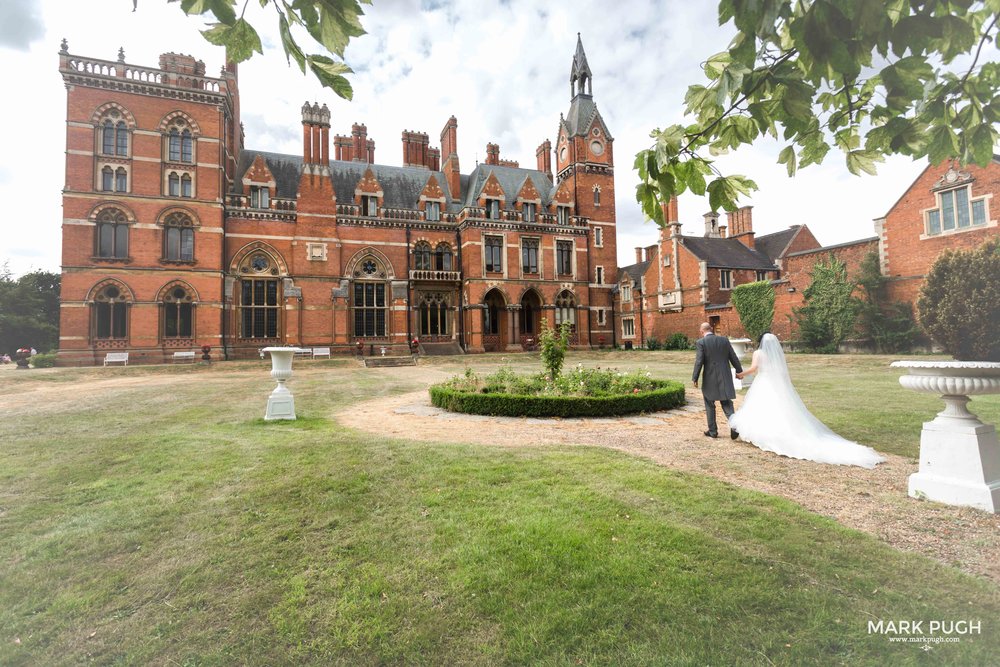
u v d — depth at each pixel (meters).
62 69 26.73
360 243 35.56
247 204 32.47
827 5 1.95
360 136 41.97
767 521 4.44
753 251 45.31
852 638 2.75
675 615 3.01
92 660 2.77
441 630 2.96
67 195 26.67
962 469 4.83
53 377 20.53
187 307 29.50
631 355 33.62
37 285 55.47
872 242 25.84
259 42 2.27
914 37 2.06
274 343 32.62
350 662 2.72
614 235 44.59
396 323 36.06
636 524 4.33
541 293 39.75
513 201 42.09
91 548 4.13
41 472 6.37
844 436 8.00
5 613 3.21
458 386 13.19
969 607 3.03
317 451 7.27
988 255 17.98
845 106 2.97
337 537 4.28
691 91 2.74
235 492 5.46
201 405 13.07
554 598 3.22
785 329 30.28
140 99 28.42
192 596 3.41
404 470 6.18
